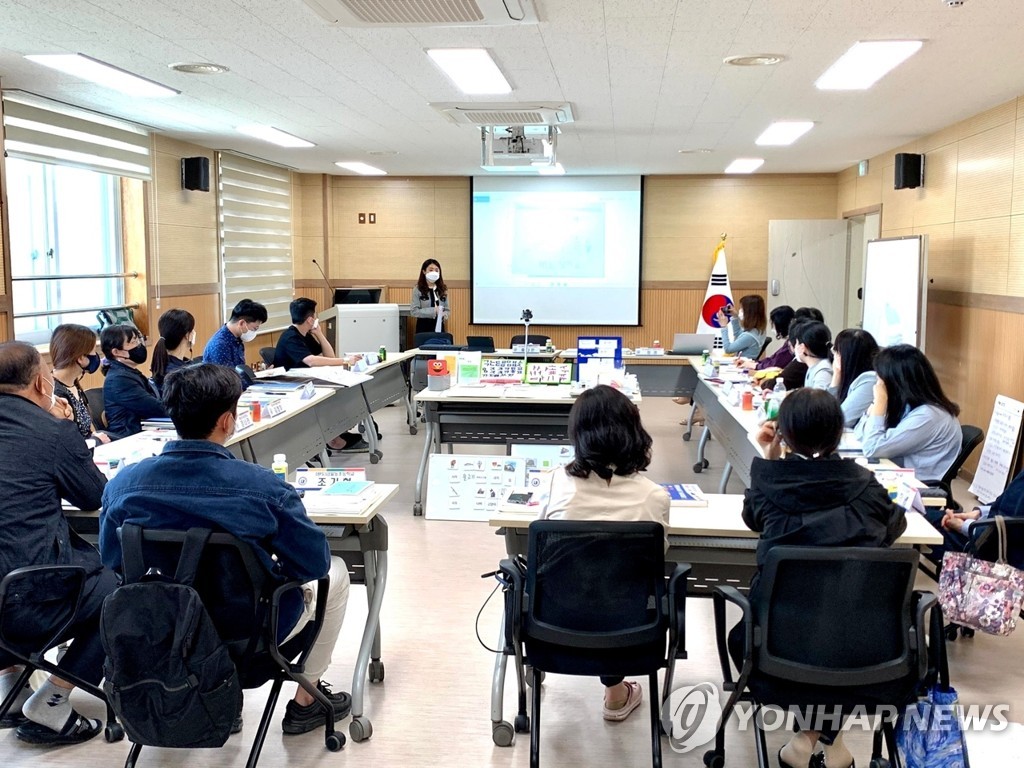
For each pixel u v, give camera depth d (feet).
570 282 36.88
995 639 11.96
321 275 37.52
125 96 19.81
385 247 37.81
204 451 7.70
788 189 36.04
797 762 8.68
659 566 8.05
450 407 17.97
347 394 20.11
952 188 23.21
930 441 12.51
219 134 25.46
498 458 17.56
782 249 34.35
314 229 37.19
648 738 9.53
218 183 29.04
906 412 12.78
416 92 19.17
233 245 30.40
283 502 7.66
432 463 17.75
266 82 18.17
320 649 8.99
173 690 7.16
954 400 22.98
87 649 9.05
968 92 18.89
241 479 7.59
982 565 9.34
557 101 20.10
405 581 14.19
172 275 26.30
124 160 23.43
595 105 20.72
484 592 13.73
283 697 10.46
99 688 8.97
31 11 13.21
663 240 36.65
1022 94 19.01
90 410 15.67
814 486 7.61
